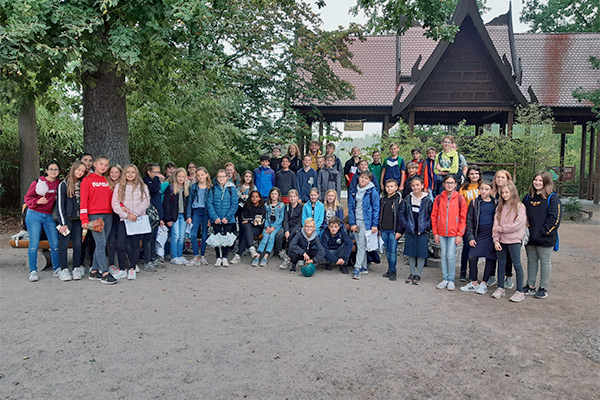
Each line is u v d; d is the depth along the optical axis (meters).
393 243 6.82
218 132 13.67
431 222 7.06
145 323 4.65
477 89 17.25
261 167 8.85
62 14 6.31
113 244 6.51
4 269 6.98
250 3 12.88
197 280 6.50
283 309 5.21
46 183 6.23
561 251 9.49
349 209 7.23
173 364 3.70
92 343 4.10
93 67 6.99
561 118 22.92
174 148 12.92
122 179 6.40
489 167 15.15
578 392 3.35
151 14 6.89
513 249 5.78
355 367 3.70
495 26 22.89
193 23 7.18
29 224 6.23
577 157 40.78
